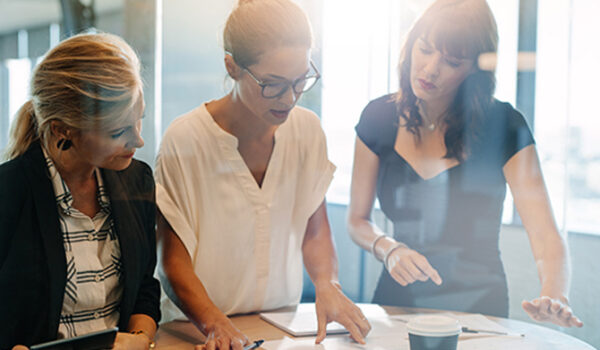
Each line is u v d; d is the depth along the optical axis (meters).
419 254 1.44
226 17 1.18
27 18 1.23
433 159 1.46
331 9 1.44
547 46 1.56
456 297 1.42
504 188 1.45
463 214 1.45
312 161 1.31
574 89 1.57
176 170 1.20
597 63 1.57
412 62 1.44
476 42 1.40
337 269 1.27
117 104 0.91
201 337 1.10
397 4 1.46
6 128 1.11
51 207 0.94
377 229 1.51
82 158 0.96
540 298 1.27
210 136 1.21
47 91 0.91
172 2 1.27
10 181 0.93
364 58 1.50
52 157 0.96
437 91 1.42
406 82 1.46
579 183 1.64
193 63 1.31
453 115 1.43
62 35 1.25
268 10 1.07
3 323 0.90
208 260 1.23
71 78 0.90
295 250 1.32
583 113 1.60
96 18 1.26
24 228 0.92
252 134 1.21
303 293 1.54
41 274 0.92
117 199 1.03
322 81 1.49
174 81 1.32
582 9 1.55
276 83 1.08
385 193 1.52
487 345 1.04
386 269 1.50
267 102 1.10
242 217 1.23
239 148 1.22
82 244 0.98
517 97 1.53
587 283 1.65
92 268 0.98
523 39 1.52
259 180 1.26
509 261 1.44
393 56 1.49
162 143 1.23
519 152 1.44
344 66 1.50
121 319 1.01
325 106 1.50
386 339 1.08
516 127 1.44
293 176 1.29
